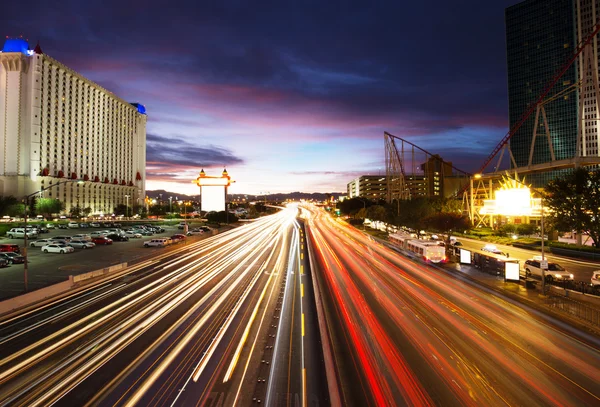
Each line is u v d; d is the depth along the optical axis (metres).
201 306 24.91
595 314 20.59
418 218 67.25
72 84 155.25
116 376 14.57
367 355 16.59
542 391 13.41
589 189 45.88
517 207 62.59
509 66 172.88
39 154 137.50
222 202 98.19
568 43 157.25
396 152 110.56
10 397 13.07
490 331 19.73
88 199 163.25
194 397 12.93
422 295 27.72
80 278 32.91
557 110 159.12
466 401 12.68
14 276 35.16
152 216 171.50
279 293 28.55
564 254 48.06
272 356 16.52
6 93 134.50
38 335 19.44
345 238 77.50
